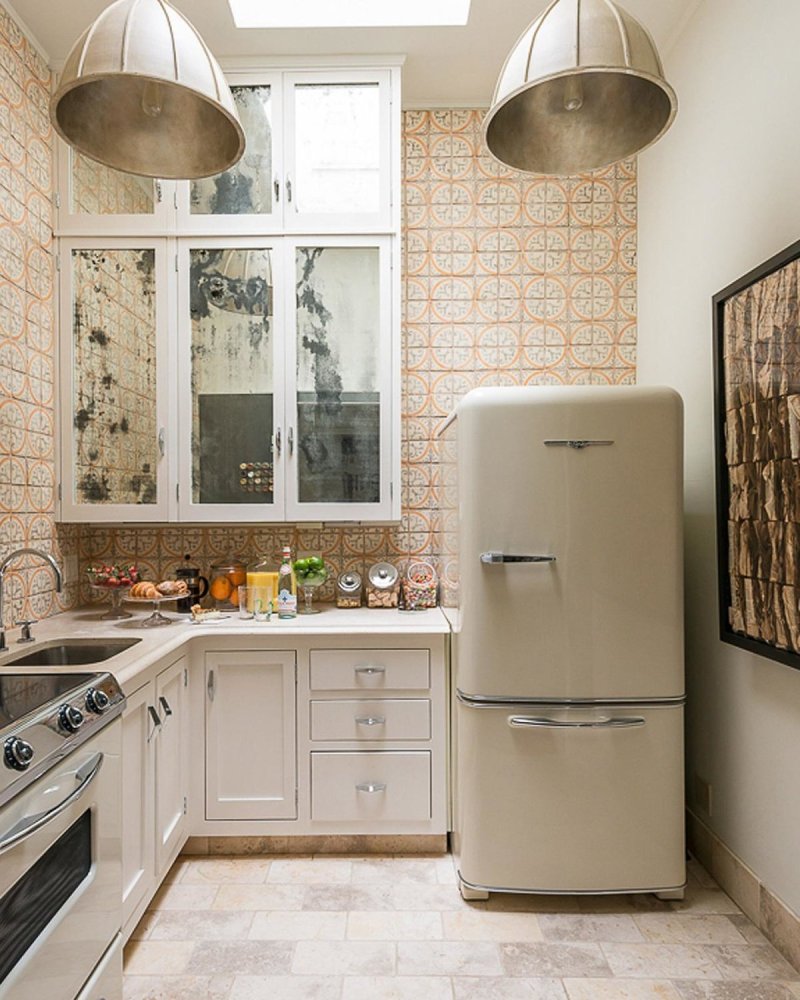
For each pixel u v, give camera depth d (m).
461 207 2.87
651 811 1.98
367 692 2.29
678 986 1.66
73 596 2.67
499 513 1.99
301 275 2.53
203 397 2.52
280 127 2.51
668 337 2.54
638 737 1.99
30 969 1.06
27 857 1.06
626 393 1.99
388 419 2.52
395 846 2.32
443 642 2.29
